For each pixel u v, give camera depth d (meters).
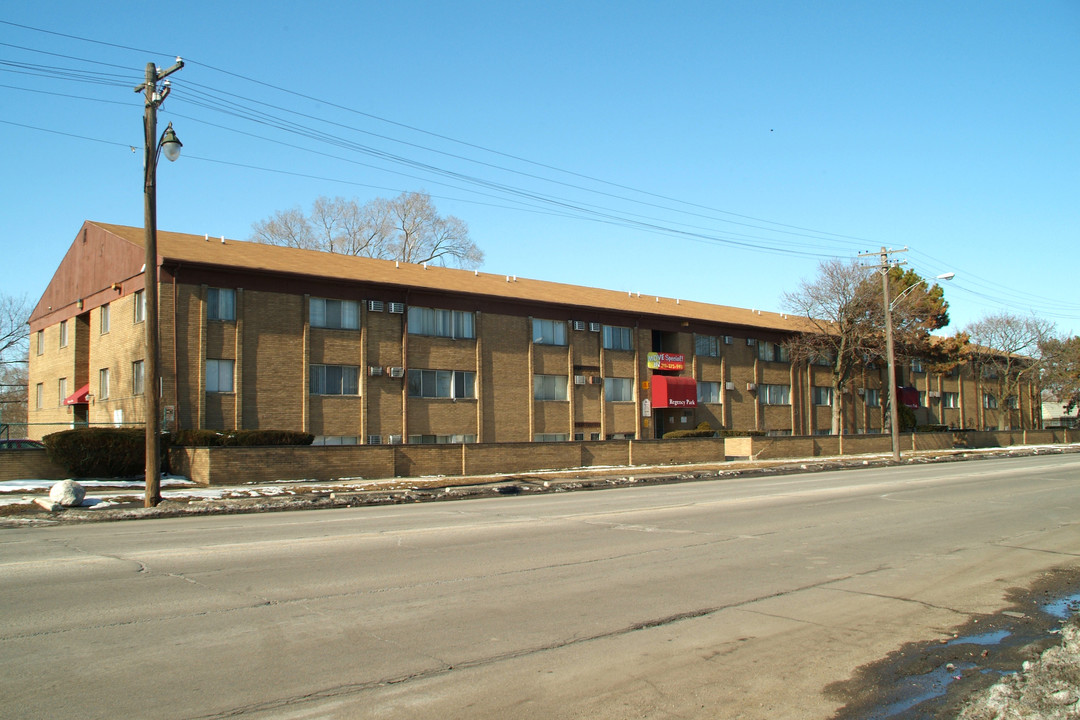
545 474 29.89
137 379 30.89
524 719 5.29
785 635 7.52
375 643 6.88
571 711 5.46
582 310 42.66
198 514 17.88
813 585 9.73
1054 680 6.20
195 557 10.98
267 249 36.62
